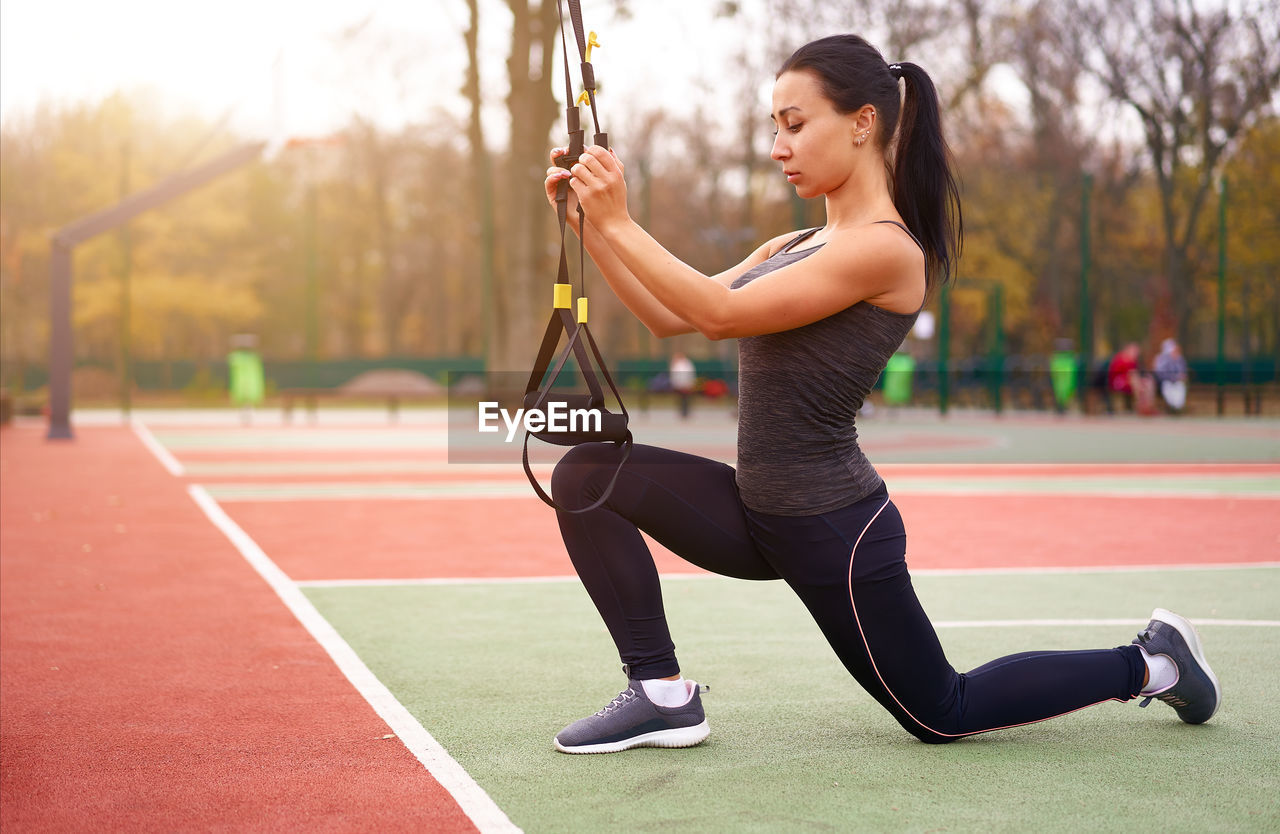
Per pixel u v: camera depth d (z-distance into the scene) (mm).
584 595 5668
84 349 50562
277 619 5043
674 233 49188
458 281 63750
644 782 2867
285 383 42562
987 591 5754
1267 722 3412
